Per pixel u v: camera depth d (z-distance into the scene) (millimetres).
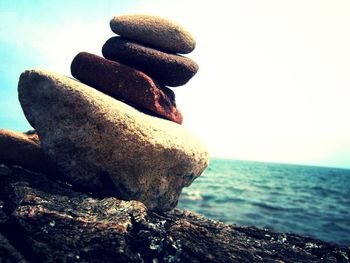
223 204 1144
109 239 228
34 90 292
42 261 217
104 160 275
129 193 283
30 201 242
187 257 241
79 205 253
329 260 289
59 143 280
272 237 321
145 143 272
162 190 304
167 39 324
